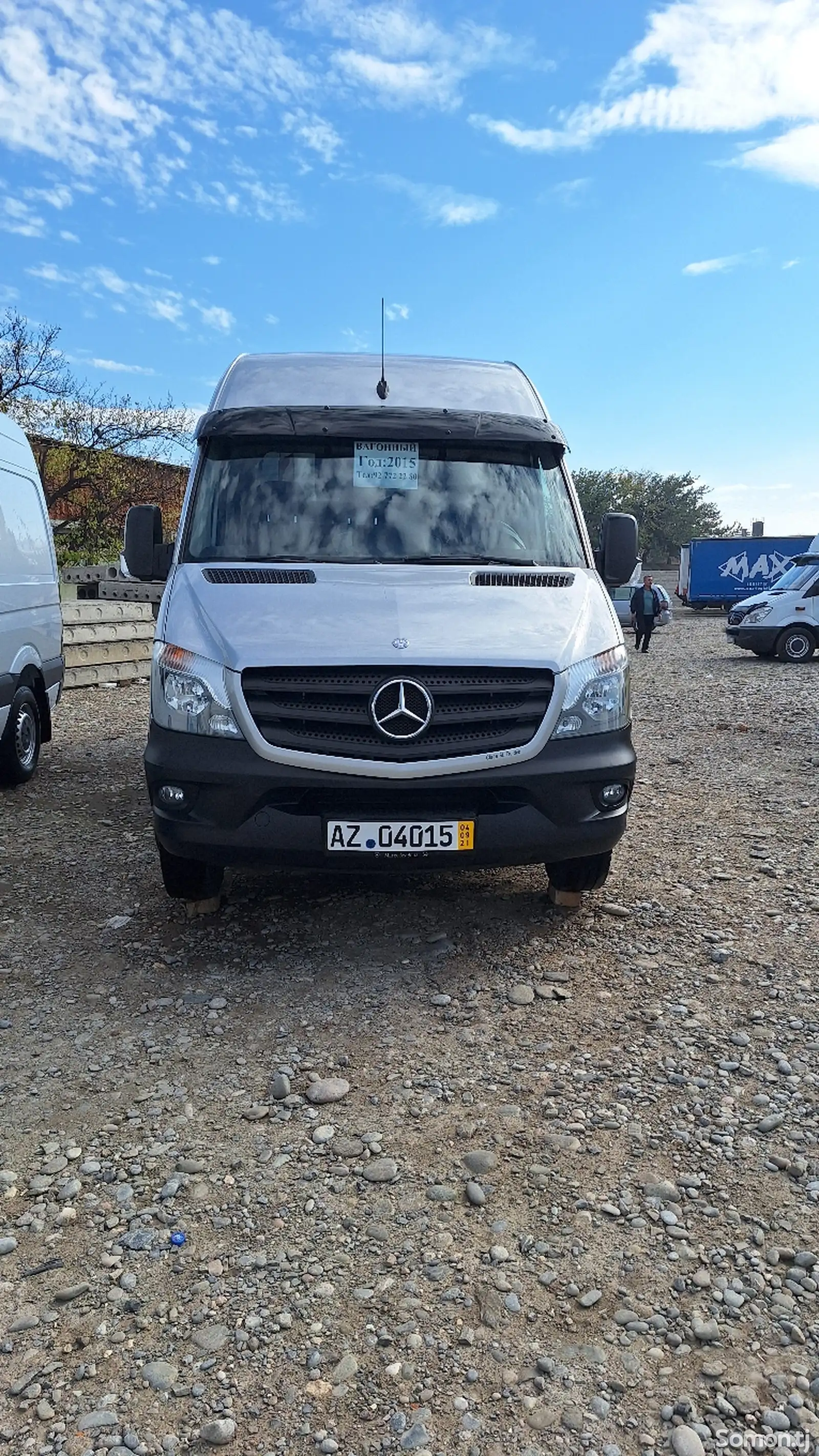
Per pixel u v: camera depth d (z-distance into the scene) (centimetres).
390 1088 330
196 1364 221
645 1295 240
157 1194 279
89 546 2600
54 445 2520
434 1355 223
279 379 528
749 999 393
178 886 453
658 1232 262
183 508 482
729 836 619
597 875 461
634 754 418
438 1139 303
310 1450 200
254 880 517
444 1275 246
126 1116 316
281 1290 242
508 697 392
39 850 588
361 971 415
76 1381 217
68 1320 234
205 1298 240
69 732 994
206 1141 303
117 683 1298
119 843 600
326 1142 302
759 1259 252
